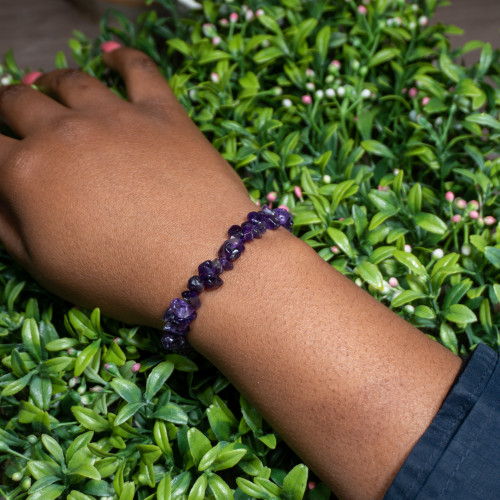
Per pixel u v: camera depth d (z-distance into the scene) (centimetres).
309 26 32
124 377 26
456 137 29
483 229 29
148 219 27
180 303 25
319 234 29
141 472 24
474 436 22
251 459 24
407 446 22
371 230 27
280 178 30
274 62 33
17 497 24
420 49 31
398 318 24
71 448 24
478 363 23
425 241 28
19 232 29
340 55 33
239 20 34
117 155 29
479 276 27
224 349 25
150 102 31
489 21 51
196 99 32
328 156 29
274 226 26
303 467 23
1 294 29
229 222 27
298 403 23
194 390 27
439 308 27
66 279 28
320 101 32
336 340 23
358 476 23
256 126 30
